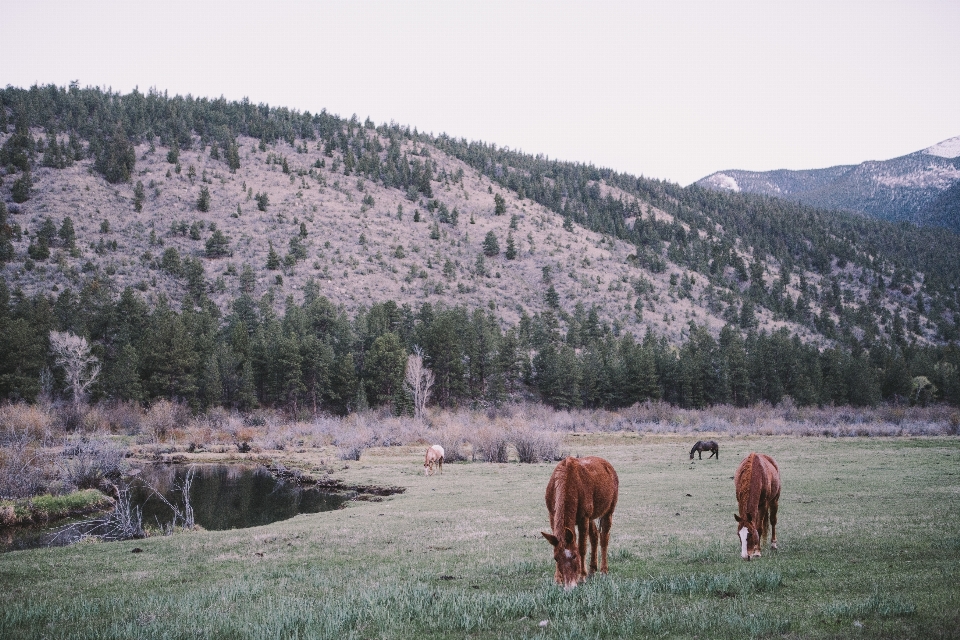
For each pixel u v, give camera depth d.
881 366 122.69
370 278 144.62
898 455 34.81
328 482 32.88
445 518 19.09
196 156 194.38
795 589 8.15
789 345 120.56
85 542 18.64
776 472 10.98
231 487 32.78
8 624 7.97
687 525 15.60
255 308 117.00
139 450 51.94
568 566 7.84
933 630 5.95
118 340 88.94
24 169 147.62
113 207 149.38
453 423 58.66
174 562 13.72
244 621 7.49
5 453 28.50
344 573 11.34
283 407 91.56
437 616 7.39
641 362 100.69
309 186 193.00
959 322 191.50
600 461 9.49
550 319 133.50
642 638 6.21
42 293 93.88
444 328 96.12
